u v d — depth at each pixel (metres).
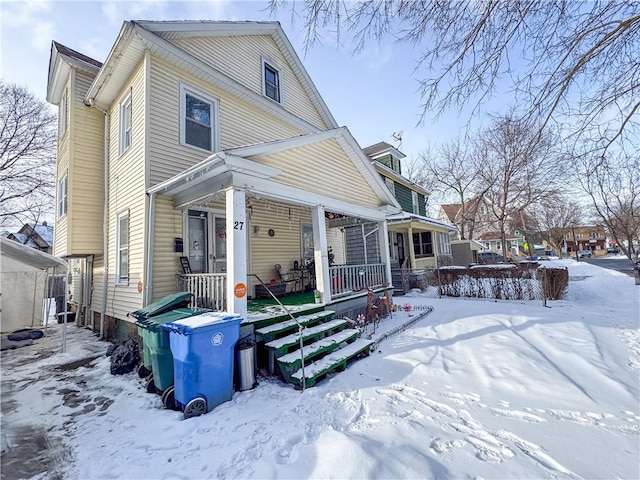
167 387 3.76
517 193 18.19
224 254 6.86
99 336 7.39
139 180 5.91
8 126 16.91
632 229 10.98
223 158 4.13
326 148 6.64
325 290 6.05
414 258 14.55
